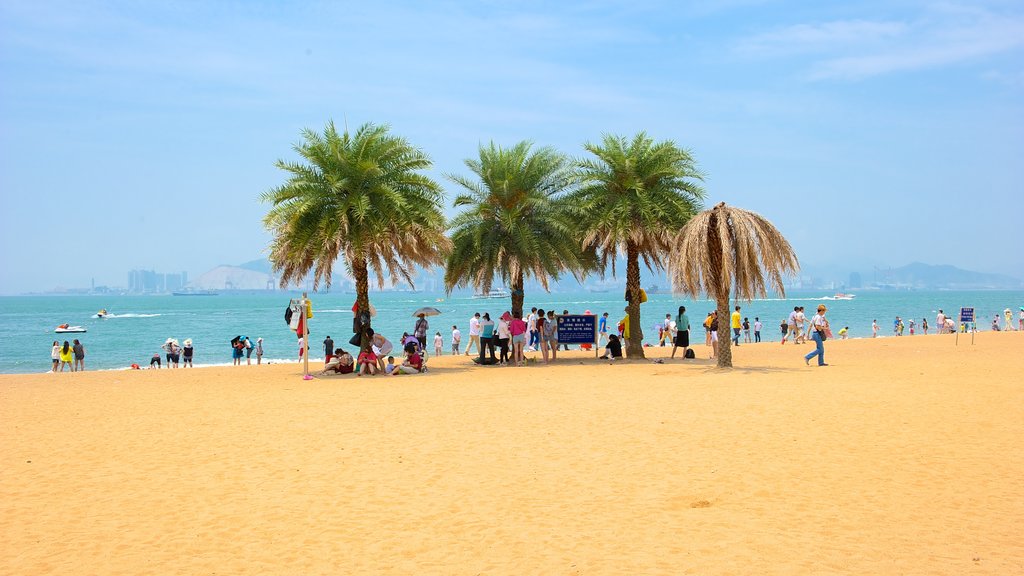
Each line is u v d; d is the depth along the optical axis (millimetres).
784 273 22766
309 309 24953
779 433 12234
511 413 15164
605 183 29953
